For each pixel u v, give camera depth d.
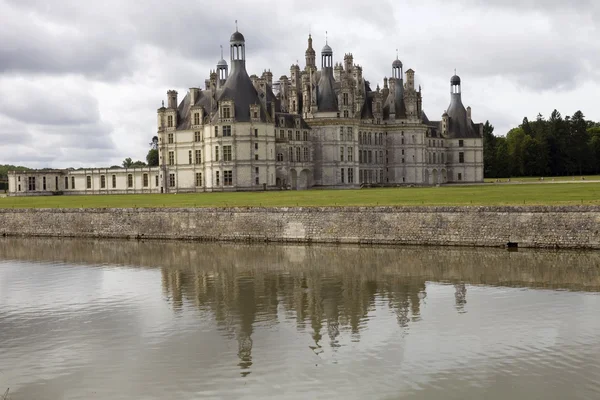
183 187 164.38
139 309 51.97
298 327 46.03
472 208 77.38
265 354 40.56
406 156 197.88
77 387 36.22
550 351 39.81
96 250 85.19
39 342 43.84
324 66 180.12
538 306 49.78
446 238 78.44
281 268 67.56
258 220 88.88
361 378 36.47
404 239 80.56
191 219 93.06
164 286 60.34
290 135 170.25
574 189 98.88
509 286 56.59
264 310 50.78
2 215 106.31
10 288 60.94
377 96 197.88
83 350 42.09
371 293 55.44
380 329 45.09
